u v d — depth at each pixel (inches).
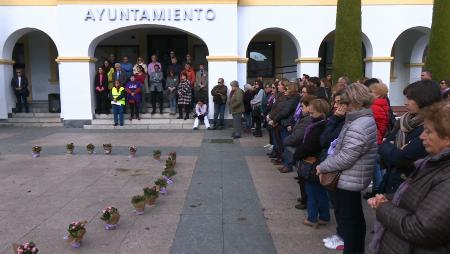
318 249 160.1
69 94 522.9
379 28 529.7
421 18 529.0
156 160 324.5
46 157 336.8
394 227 79.7
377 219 86.8
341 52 391.5
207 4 509.7
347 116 138.9
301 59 529.7
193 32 514.6
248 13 526.0
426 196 75.1
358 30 390.0
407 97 118.7
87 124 526.0
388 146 129.0
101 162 317.1
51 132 486.3
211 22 513.0
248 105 476.7
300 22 528.1
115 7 508.7
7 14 526.6
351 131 134.4
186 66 536.1
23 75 571.2
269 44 637.3
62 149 372.2
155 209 207.2
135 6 508.4
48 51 627.8
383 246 85.3
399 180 130.6
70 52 516.4
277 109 294.2
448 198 70.4
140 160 324.8
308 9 526.0
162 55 642.2
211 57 515.5
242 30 527.8
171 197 227.3
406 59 641.0
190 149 374.3
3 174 280.1
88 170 291.4
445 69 338.0
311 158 176.7
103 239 170.2
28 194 234.2
